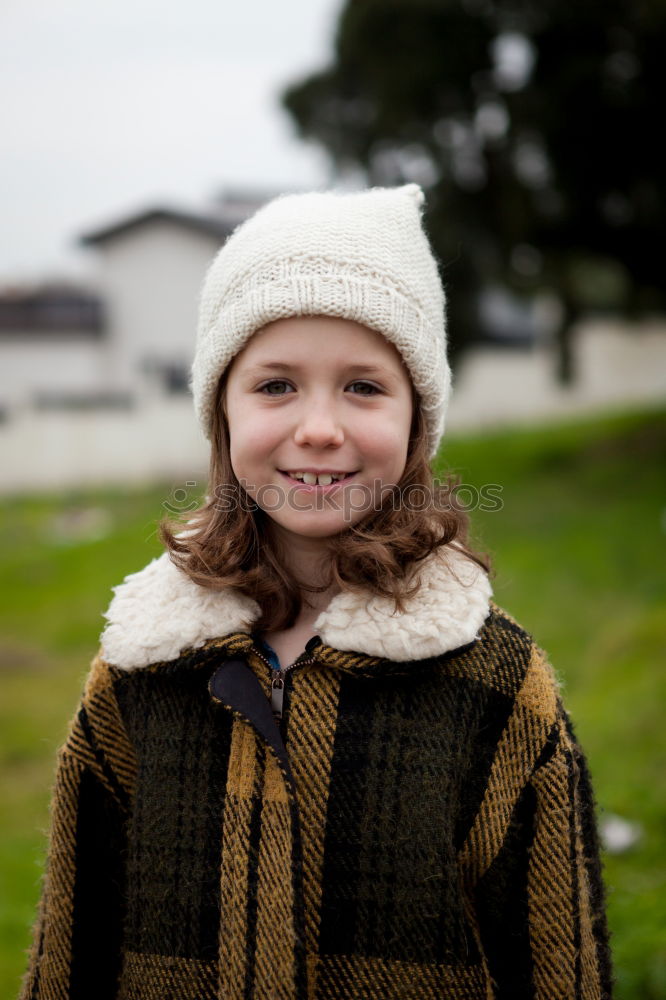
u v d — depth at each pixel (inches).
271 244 50.6
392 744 48.8
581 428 604.4
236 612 51.6
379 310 49.2
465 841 49.5
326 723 49.3
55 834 55.4
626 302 681.0
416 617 48.3
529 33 427.2
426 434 55.2
